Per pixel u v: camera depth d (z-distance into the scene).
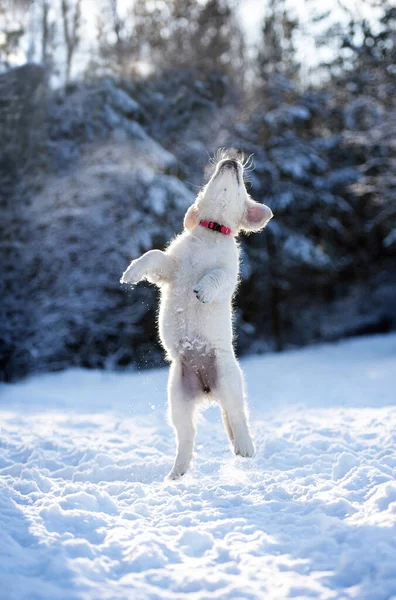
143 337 21.92
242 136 24.97
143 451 6.47
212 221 5.43
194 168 23.86
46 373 19.27
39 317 19.33
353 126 25.33
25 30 20.42
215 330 5.15
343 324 28.92
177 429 5.22
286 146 25.27
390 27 22.67
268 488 4.80
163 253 5.30
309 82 27.78
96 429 8.23
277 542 3.56
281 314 27.78
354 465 5.10
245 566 3.27
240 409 5.16
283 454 6.01
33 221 19.50
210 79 25.86
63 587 2.97
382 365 16.89
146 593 2.95
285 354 22.41
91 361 20.67
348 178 25.98
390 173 21.72
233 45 26.84
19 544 3.46
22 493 4.76
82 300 19.89
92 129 21.39
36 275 19.70
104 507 4.38
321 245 26.42
